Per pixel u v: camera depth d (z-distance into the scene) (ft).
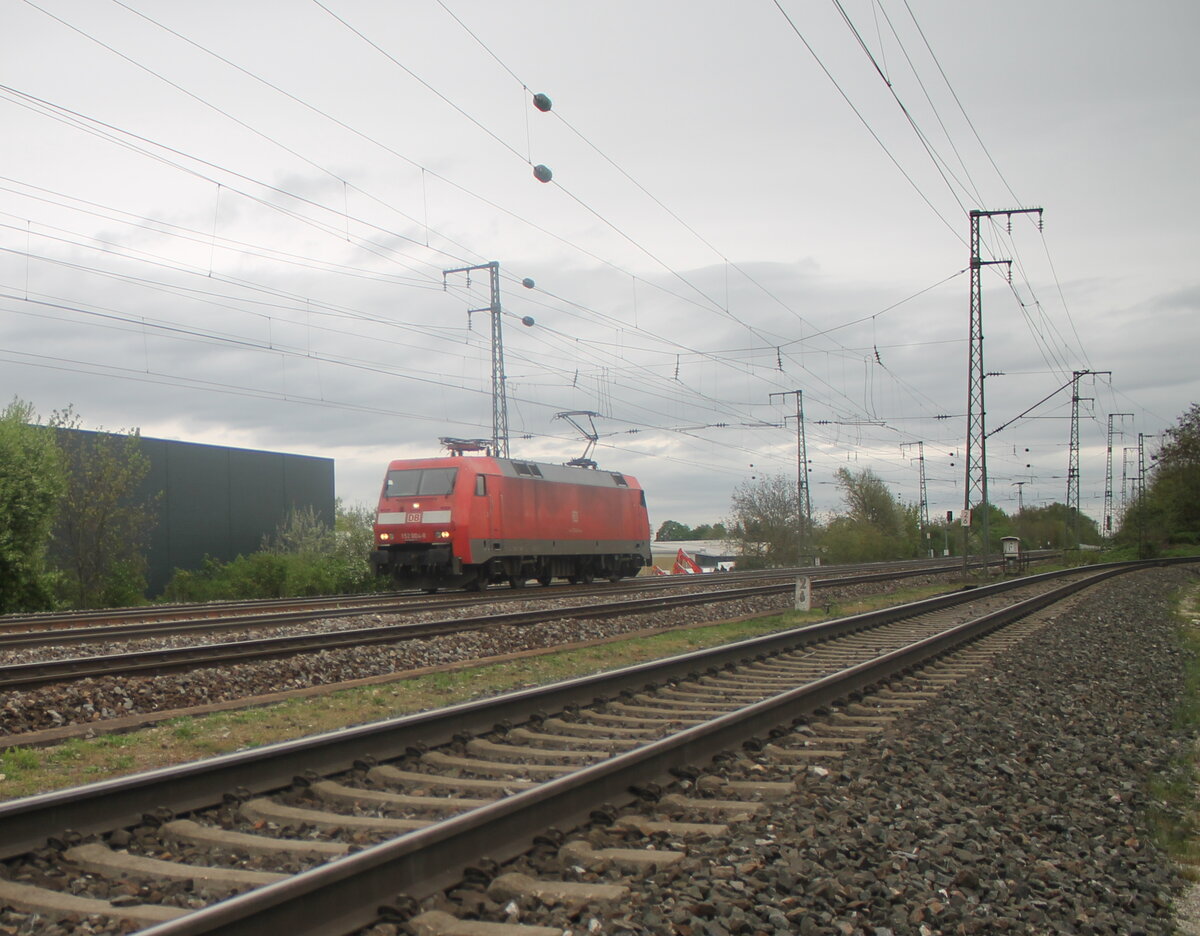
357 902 14.98
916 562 205.57
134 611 72.79
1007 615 70.49
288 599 85.51
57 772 26.86
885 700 36.78
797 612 79.56
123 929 14.75
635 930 14.85
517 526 99.35
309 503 130.62
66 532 96.99
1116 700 42.27
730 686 40.01
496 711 29.55
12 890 15.93
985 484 127.34
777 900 16.37
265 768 22.02
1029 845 21.42
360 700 38.22
